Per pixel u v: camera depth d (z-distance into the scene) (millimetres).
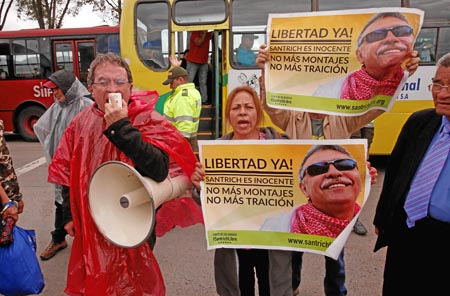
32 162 8836
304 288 3336
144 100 2100
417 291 2084
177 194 2123
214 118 6996
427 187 1980
